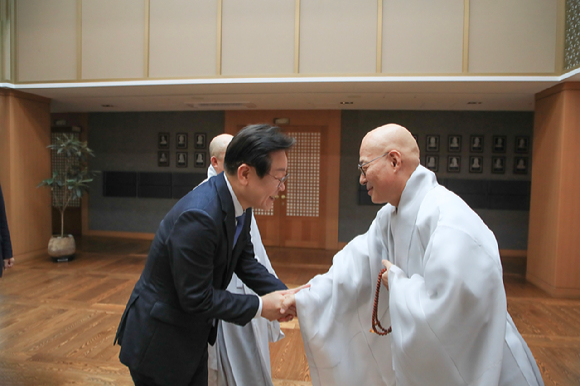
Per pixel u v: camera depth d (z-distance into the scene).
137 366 1.22
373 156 1.23
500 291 1.05
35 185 5.59
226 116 6.88
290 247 6.80
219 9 4.41
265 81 4.38
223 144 1.94
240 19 4.41
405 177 1.23
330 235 6.67
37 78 4.93
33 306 3.74
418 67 4.14
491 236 1.13
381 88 4.59
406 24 4.14
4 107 5.15
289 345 3.00
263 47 4.38
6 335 3.08
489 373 1.02
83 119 7.41
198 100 5.71
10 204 5.25
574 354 2.89
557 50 3.94
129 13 4.64
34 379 2.43
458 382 1.05
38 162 5.62
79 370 2.54
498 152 6.38
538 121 4.66
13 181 5.26
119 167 7.37
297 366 2.67
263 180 1.19
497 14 4.00
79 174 5.68
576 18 3.71
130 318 1.27
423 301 1.07
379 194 1.27
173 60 4.55
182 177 7.17
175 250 1.14
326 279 1.52
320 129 6.63
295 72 4.33
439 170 6.49
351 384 1.46
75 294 4.11
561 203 4.20
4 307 3.71
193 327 1.25
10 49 4.98
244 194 1.23
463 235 1.05
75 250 6.11
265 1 4.36
